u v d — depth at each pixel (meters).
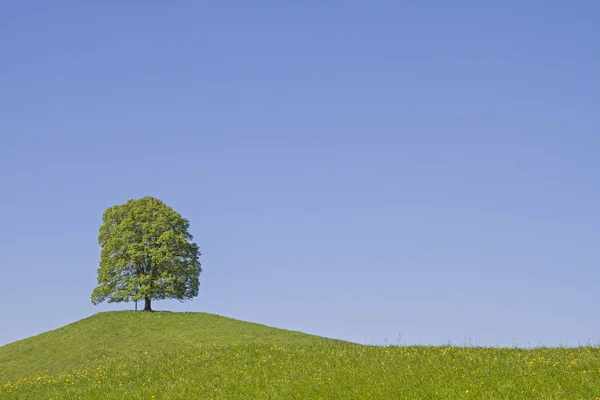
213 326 58.19
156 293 64.12
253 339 52.12
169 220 65.69
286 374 24.95
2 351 56.50
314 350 31.06
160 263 64.44
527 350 26.50
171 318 61.50
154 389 25.16
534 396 17.48
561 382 18.69
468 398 17.95
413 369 23.02
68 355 51.53
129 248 64.12
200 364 30.06
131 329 57.41
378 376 22.25
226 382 24.89
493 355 25.34
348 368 24.73
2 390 30.97
